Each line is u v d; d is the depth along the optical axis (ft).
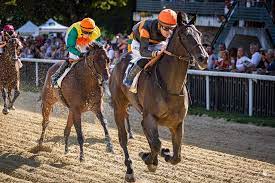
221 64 40.57
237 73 37.37
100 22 88.12
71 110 26.48
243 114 37.35
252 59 38.40
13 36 37.58
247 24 51.49
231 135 31.99
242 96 37.40
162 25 20.27
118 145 29.14
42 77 54.08
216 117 36.91
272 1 50.16
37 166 25.36
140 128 34.99
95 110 26.78
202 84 40.24
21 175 23.91
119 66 22.76
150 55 20.36
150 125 19.72
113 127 35.37
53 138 31.19
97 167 24.72
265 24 49.96
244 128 33.53
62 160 26.00
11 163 25.84
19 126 34.71
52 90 28.22
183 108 19.74
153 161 20.33
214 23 56.65
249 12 51.24
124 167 24.75
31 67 55.52
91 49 26.00
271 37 49.34
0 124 35.14
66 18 76.18
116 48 49.90
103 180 22.77
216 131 33.14
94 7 75.72
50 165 25.46
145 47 20.74
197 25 58.65
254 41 52.16
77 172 24.20
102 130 33.55
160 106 19.62
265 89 35.83
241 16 51.85
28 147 28.99
